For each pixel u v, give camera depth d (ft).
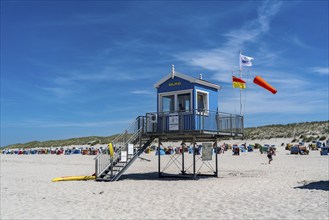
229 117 61.82
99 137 309.83
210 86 61.93
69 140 331.98
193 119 56.29
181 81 59.36
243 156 126.21
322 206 32.50
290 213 29.71
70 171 81.87
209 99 61.67
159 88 61.98
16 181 60.29
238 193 41.75
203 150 60.80
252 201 36.06
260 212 30.45
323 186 46.55
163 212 31.55
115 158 61.05
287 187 46.26
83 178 61.00
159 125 59.67
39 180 61.62
